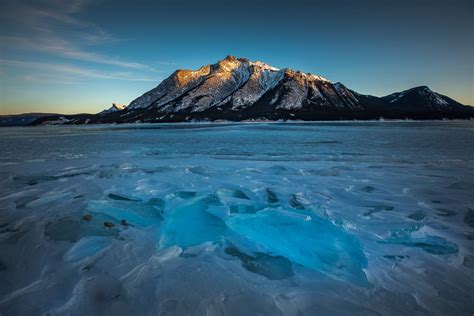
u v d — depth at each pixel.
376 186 6.93
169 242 4.05
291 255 3.74
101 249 3.79
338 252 3.74
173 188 6.84
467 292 2.82
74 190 6.71
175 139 23.00
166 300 2.73
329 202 5.72
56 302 2.73
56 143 20.78
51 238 4.16
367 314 2.55
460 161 10.40
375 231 4.30
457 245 3.82
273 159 11.54
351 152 13.37
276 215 5.01
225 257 3.65
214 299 2.74
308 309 2.62
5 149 16.48
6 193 6.50
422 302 2.69
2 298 2.80
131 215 5.14
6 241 4.08
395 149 14.17
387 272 3.21
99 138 25.92
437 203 5.61
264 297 2.79
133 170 9.11
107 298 2.79
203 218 4.94
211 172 8.76
